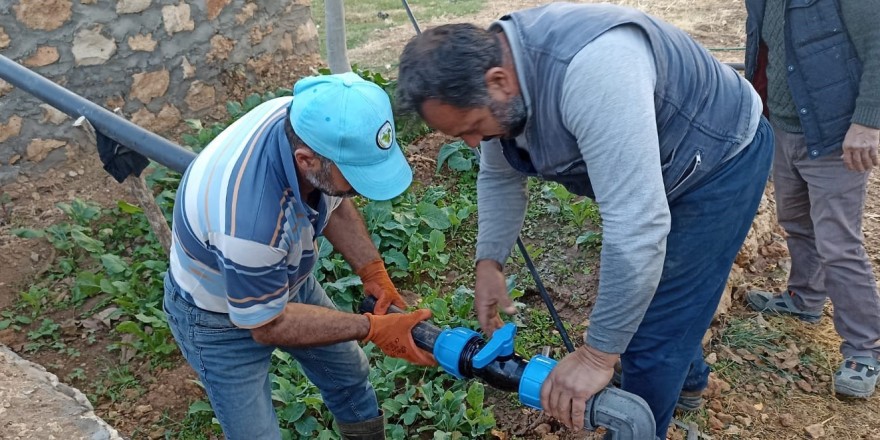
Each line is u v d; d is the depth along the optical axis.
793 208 3.38
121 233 4.54
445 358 2.06
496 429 3.14
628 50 1.73
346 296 3.86
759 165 2.15
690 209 2.14
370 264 2.47
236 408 2.30
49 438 2.77
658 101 1.90
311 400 3.16
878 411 3.22
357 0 10.77
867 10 2.61
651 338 2.30
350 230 2.47
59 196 4.84
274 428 2.40
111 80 5.15
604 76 1.69
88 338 3.82
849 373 3.24
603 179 1.73
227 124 5.48
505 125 1.83
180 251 2.10
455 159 5.02
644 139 1.70
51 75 4.85
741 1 8.99
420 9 10.09
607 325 1.84
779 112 3.07
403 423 3.24
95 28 4.98
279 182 1.88
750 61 3.21
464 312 3.68
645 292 1.78
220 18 5.71
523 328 3.65
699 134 2.02
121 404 3.45
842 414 3.22
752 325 3.71
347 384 2.63
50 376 3.13
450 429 3.11
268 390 2.42
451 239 4.43
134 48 5.21
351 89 1.77
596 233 4.11
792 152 3.09
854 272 3.11
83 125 3.02
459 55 1.71
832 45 2.75
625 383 2.44
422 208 4.40
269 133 1.92
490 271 2.38
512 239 2.41
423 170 5.08
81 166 5.02
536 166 2.03
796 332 3.66
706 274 2.23
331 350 2.51
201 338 2.22
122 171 3.00
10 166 4.75
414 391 3.27
